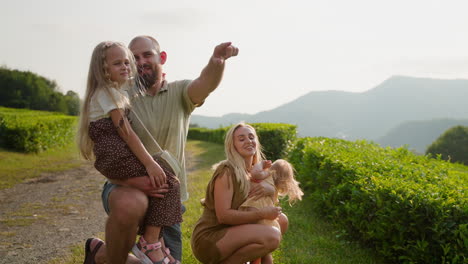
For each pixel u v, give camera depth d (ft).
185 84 9.55
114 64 7.89
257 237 9.95
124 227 7.84
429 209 13.07
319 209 22.61
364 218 16.79
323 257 15.42
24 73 242.78
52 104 237.86
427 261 13.16
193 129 124.98
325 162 23.48
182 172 9.91
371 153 25.94
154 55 9.37
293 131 49.88
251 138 10.94
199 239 10.77
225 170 10.59
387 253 14.85
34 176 39.68
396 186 15.05
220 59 8.61
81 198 29.76
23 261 15.90
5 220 22.93
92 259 10.30
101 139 7.83
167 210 8.34
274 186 11.21
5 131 54.13
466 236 11.80
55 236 19.66
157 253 8.38
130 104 8.89
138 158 7.98
